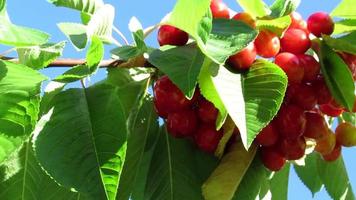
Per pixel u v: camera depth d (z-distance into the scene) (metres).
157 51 0.39
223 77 0.39
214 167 0.44
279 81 0.39
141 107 0.44
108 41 0.41
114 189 0.36
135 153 0.43
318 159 0.50
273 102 0.39
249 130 0.37
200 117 0.42
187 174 0.44
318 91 0.43
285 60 0.42
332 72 0.43
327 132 0.44
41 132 0.37
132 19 0.41
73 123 0.38
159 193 0.44
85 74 0.37
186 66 0.38
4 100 0.33
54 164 0.36
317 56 0.45
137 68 0.44
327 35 0.43
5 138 0.32
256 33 0.36
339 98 0.43
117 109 0.38
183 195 0.43
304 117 0.42
